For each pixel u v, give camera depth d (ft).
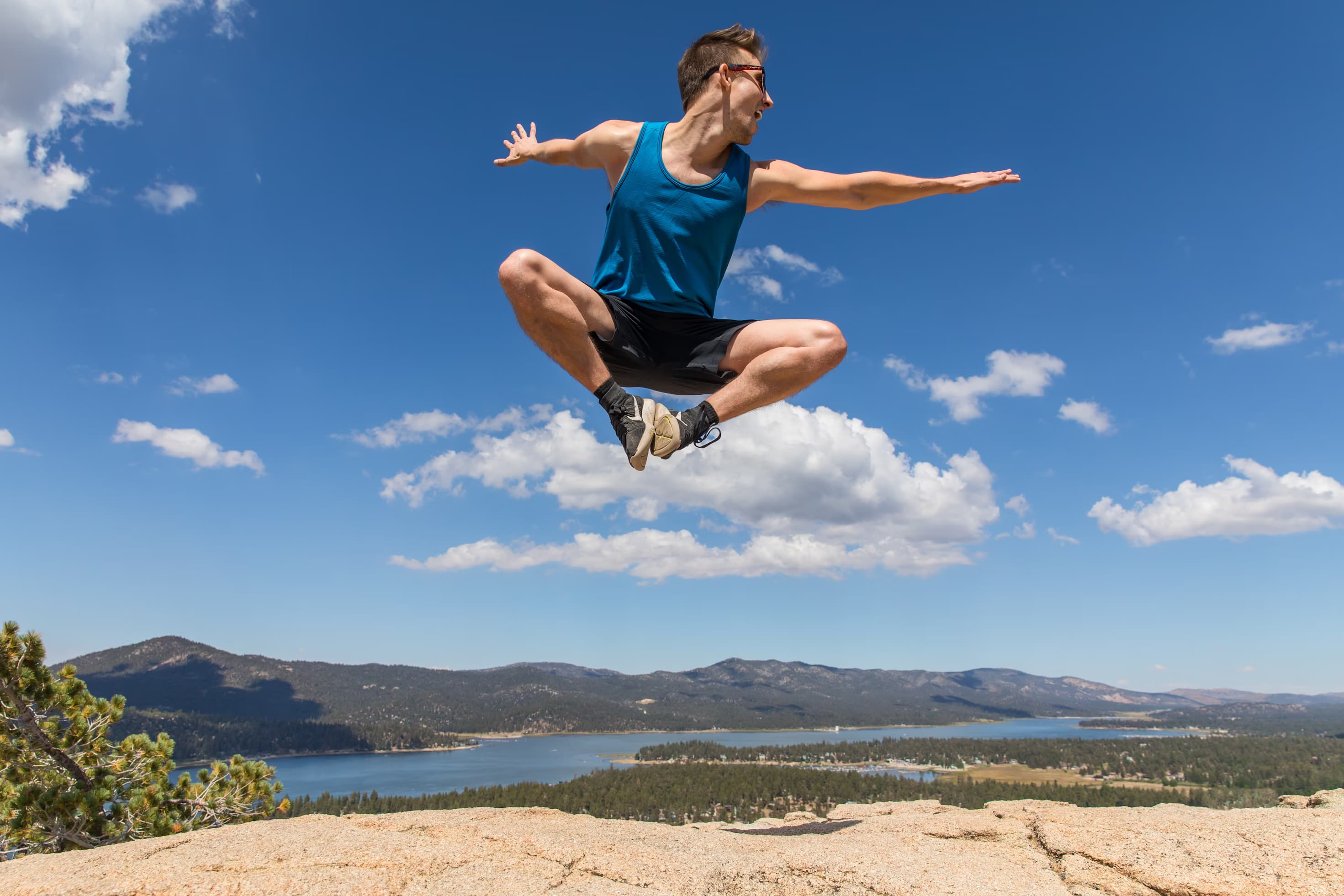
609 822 15.57
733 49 12.98
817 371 12.89
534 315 12.23
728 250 13.66
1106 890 11.67
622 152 13.71
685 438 12.47
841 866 12.22
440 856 11.35
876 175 14.16
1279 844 12.09
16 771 43.86
